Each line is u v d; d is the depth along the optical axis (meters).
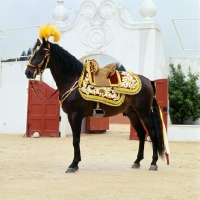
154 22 18.20
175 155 13.51
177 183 8.70
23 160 11.98
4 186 8.29
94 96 10.05
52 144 16.53
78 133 10.12
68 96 10.11
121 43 18.67
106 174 9.73
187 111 18.61
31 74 10.12
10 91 21.03
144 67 18.31
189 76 19.02
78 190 7.93
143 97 10.48
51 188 8.11
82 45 19.25
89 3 19.08
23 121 20.84
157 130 10.62
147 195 7.56
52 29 10.23
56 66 10.21
